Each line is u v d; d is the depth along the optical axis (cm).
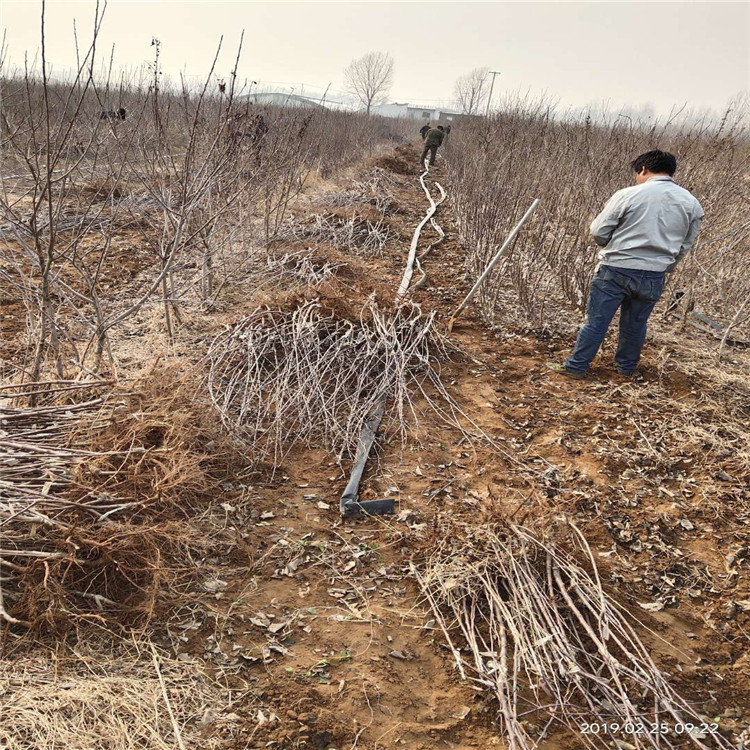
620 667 243
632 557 324
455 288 730
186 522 312
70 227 587
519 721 236
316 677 246
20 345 459
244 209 759
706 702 248
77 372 408
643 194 463
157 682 231
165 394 369
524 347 573
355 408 429
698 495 375
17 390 352
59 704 213
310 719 228
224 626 263
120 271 670
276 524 328
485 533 306
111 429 318
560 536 318
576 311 661
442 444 417
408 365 500
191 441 356
